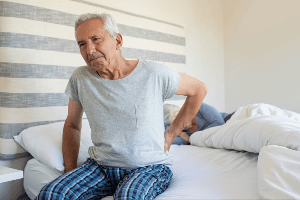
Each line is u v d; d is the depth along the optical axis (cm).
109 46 112
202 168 143
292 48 334
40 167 157
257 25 365
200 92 127
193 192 108
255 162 150
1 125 176
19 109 178
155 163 119
